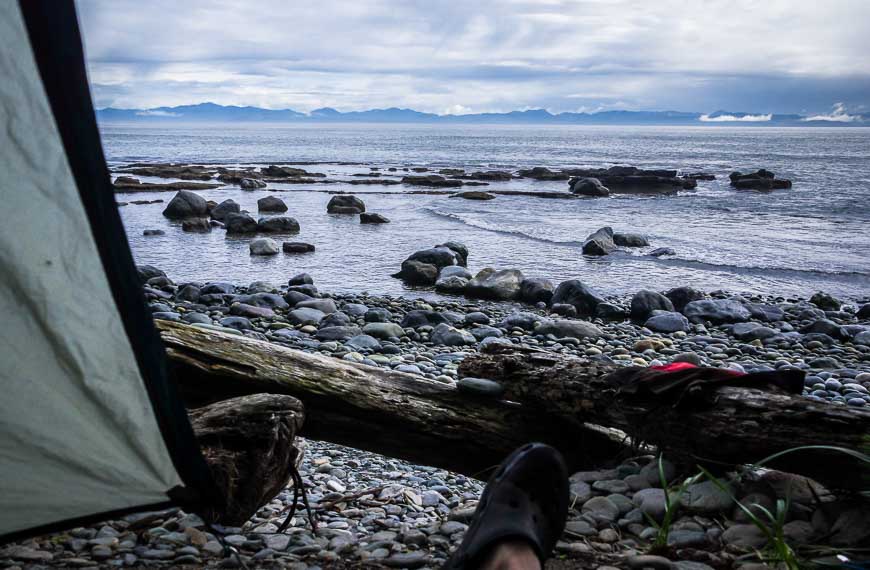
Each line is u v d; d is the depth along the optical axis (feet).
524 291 50.37
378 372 17.22
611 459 16.49
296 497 14.06
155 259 64.90
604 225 89.25
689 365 14.51
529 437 16.42
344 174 178.19
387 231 82.99
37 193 8.25
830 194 133.08
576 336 39.37
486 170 197.88
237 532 13.74
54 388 9.05
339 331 37.22
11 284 8.50
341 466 20.59
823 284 58.59
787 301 52.06
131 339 8.91
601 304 46.29
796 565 10.26
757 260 67.36
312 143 429.79
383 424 16.40
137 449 9.62
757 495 12.81
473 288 51.29
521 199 121.08
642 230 84.99
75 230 8.45
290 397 14.21
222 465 12.64
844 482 12.02
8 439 9.22
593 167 217.56
